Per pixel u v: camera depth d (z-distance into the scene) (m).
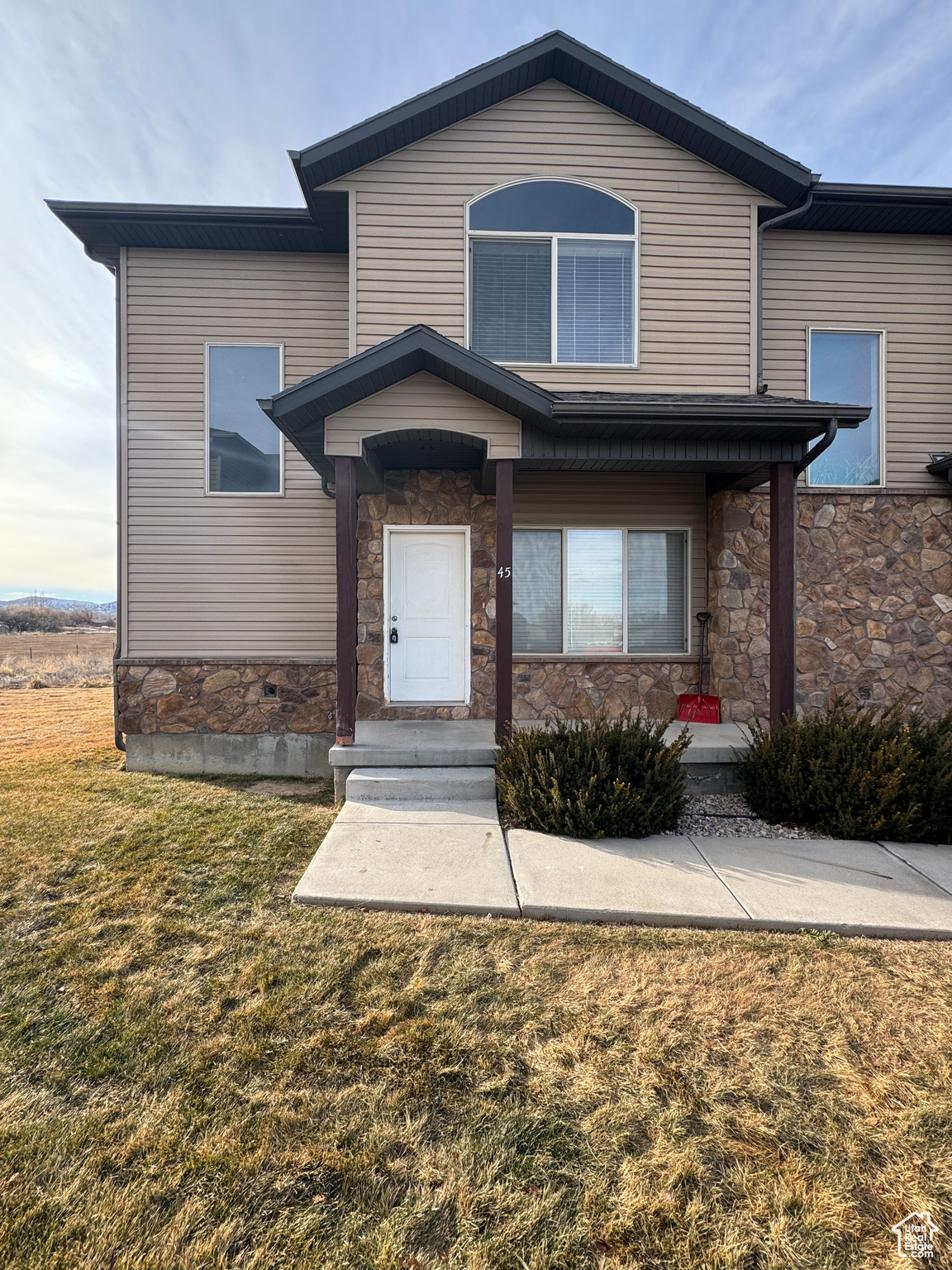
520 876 3.62
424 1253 1.53
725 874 3.67
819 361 6.82
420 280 5.91
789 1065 2.16
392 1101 2.00
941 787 4.18
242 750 6.73
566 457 5.20
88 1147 1.84
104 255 6.81
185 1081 2.08
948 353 6.85
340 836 4.22
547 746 4.59
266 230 6.41
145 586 6.74
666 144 6.09
